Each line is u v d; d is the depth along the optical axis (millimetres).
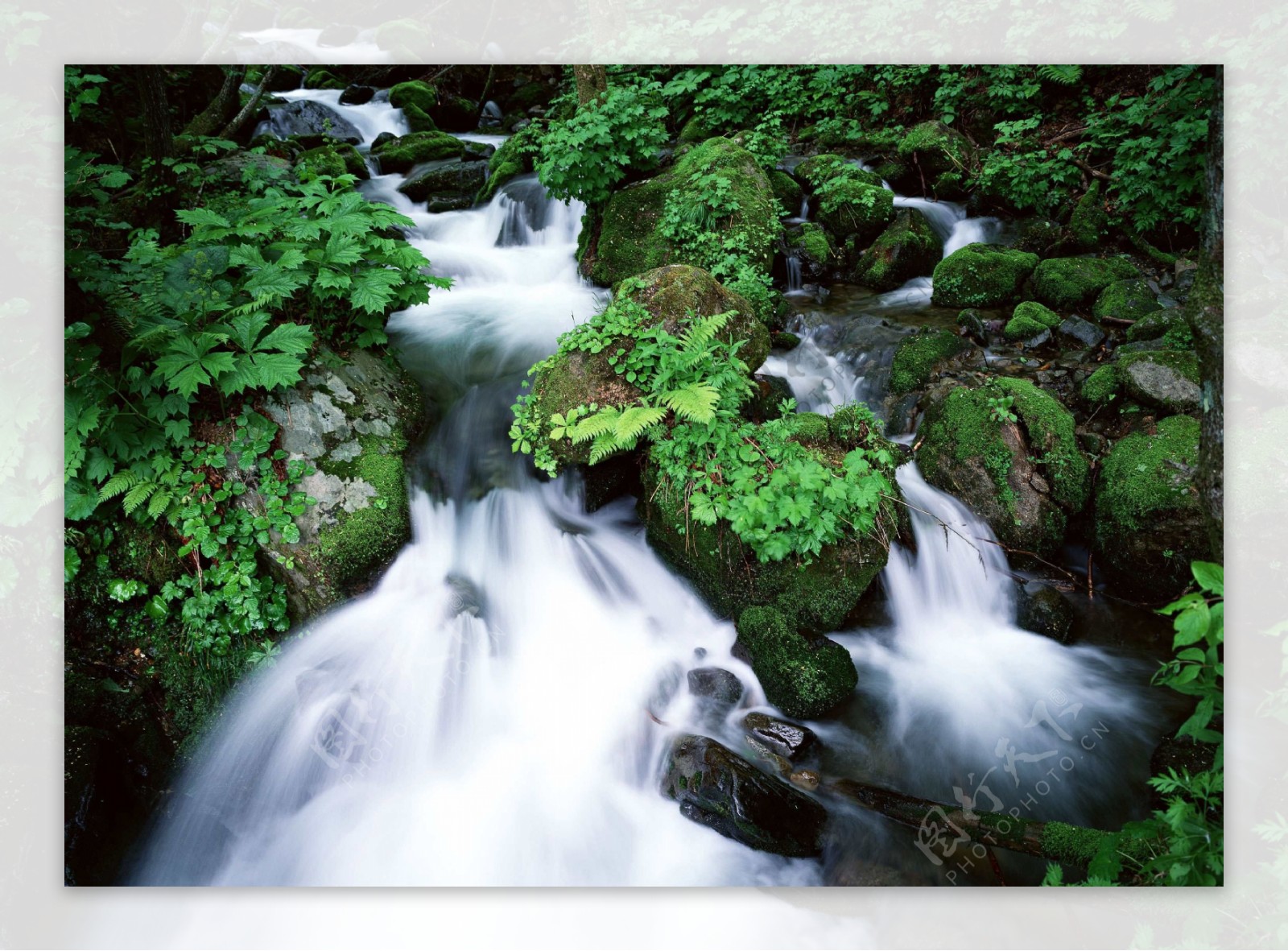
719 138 6910
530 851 3428
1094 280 5855
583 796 3605
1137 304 5516
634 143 6605
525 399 4617
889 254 6609
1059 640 4156
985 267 6156
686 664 4117
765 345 4879
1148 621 4180
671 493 4234
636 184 6535
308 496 4129
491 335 5574
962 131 7742
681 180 6418
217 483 4035
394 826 3564
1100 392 4785
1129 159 6324
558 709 3939
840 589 4059
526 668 4109
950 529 4477
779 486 3822
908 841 3258
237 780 3783
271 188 5258
